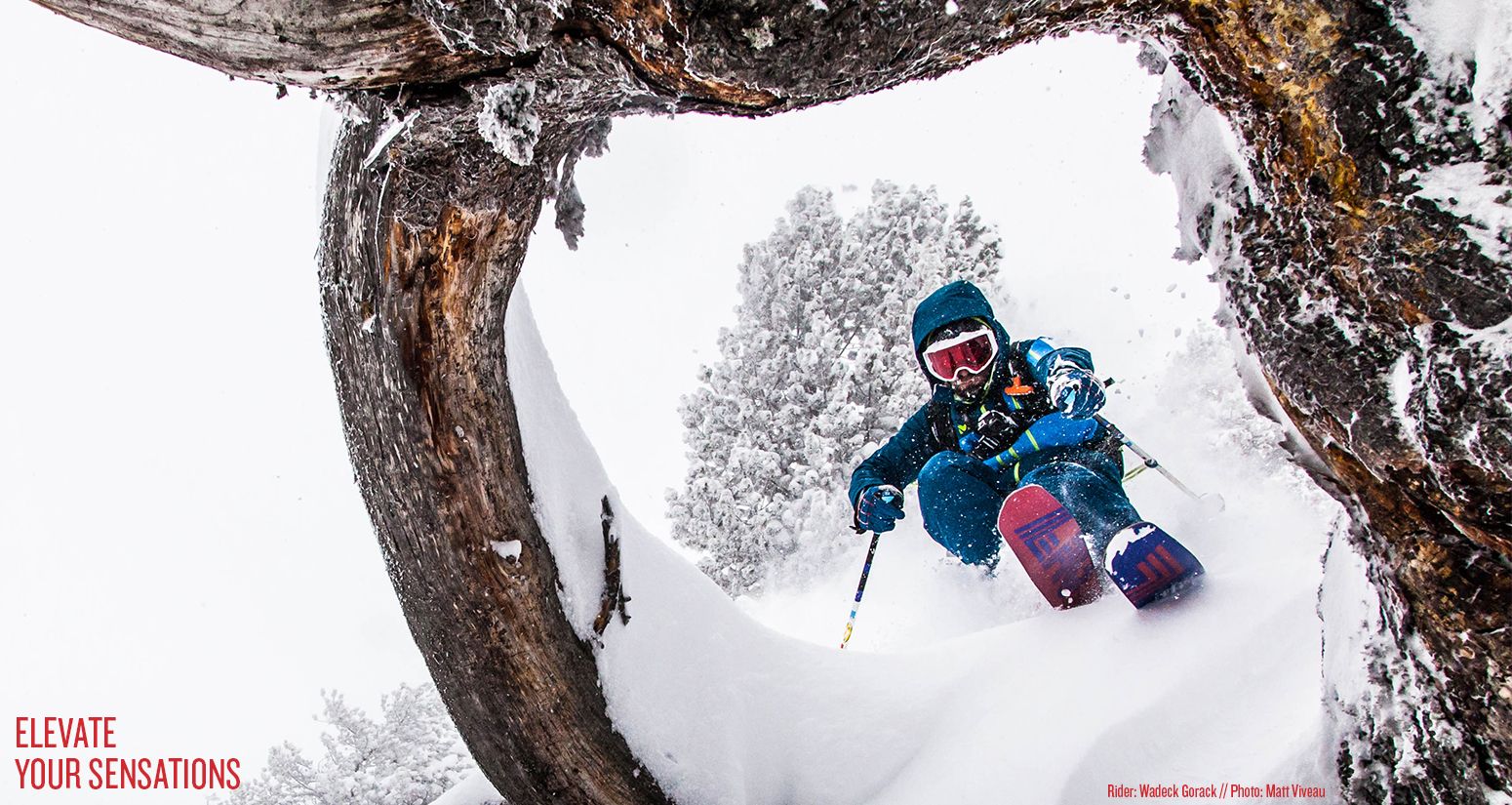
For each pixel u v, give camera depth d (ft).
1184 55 5.34
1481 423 4.58
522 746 7.51
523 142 5.22
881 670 9.93
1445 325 4.70
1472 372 4.59
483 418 6.72
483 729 7.63
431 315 6.21
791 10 4.27
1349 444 5.34
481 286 6.26
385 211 5.80
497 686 7.31
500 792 8.17
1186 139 6.49
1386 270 4.85
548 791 7.64
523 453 7.23
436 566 7.02
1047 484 11.19
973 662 9.77
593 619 7.81
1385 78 4.65
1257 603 8.71
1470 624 5.25
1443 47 4.54
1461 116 4.53
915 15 4.52
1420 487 5.16
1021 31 5.04
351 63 4.74
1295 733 7.13
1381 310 4.97
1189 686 7.93
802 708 9.25
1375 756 6.24
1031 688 8.89
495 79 4.98
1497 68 4.42
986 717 8.82
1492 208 4.50
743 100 4.77
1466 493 4.85
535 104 5.13
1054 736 7.99
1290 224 5.40
